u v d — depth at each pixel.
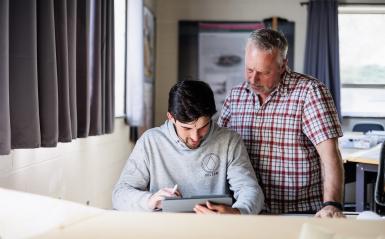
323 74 4.30
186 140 1.23
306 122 1.33
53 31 1.38
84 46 1.84
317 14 4.31
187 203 1.05
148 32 3.80
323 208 1.20
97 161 2.48
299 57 4.50
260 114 1.41
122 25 3.10
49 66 1.36
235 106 1.49
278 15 4.50
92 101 2.06
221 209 1.02
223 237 0.38
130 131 3.34
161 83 4.56
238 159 1.28
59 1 1.48
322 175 1.37
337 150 1.29
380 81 4.57
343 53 4.57
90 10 1.97
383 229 0.41
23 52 1.23
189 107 1.11
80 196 2.17
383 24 4.52
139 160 1.27
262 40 1.29
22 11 1.22
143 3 3.27
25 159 1.50
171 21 4.56
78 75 1.83
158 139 1.27
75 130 1.67
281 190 1.39
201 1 4.54
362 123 4.23
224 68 4.54
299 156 1.36
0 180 1.32
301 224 0.42
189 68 4.54
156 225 0.41
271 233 0.40
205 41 4.54
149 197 1.13
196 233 0.39
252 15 4.52
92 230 0.39
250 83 1.37
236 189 1.21
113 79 2.43
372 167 2.48
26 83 1.23
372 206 2.75
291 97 1.36
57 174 1.83
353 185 3.74
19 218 0.42
